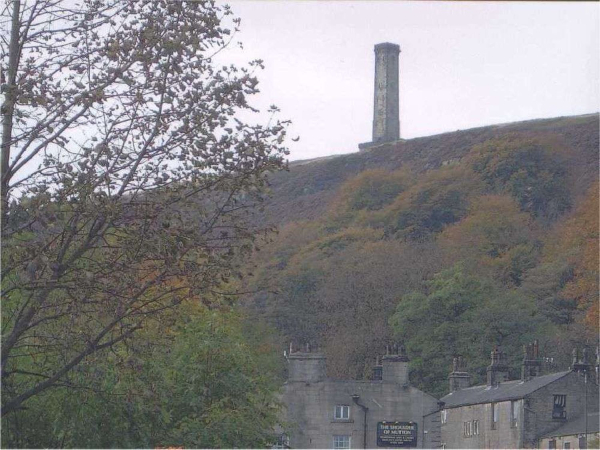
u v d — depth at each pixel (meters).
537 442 100.38
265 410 51.62
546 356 146.88
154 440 41.22
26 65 36.34
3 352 34.16
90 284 34.50
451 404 115.06
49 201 34.06
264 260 194.25
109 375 37.62
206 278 35.47
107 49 35.53
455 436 113.12
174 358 48.06
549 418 101.44
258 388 51.66
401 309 162.25
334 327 176.00
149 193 35.47
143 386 37.91
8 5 36.50
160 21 36.19
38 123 35.44
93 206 34.56
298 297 182.00
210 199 36.25
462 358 143.25
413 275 186.12
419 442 96.25
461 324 151.50
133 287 35.16
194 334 49.19
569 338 151.38
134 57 35.34
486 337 149.88
